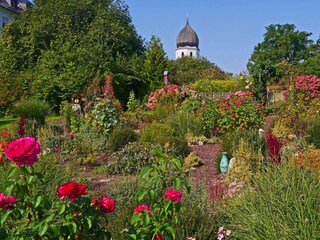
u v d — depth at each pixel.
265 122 14.88
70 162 8.68
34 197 2.43
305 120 12.62
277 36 55.72
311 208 3.78
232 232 4.21
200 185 6.03
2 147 7.24
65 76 23.77
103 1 36.56
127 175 8.69
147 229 2.79
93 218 2.51
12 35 33.62
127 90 28.78
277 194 4.12
